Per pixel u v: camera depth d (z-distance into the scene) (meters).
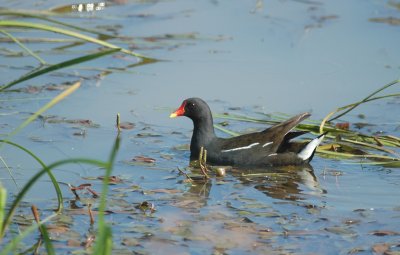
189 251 9.73
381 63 18.59
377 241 10.20
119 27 21.00
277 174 13.20
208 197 11.81
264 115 15.62
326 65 18.52
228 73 17.97
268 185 12.55
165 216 10.88
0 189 8.07
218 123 15.48
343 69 18.25
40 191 11.68
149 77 17.73
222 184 12.51
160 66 18.45
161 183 12.37
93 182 12.19
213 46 19.78
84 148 13.77
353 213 11.23
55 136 14.27
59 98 9.04
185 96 16.61
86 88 17.05
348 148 14.11
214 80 17.53
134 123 15.20
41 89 16.83
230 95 16.70
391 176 12.95
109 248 7.46
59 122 15.00
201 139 14.15
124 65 18.52
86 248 9.72
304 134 15.09
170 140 14.58
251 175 13.12
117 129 14.80
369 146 13.99
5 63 18.30
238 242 10.05
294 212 11.23
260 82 17.44
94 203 11.23
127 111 15.80
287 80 17.58
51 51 19.19
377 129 14.98
